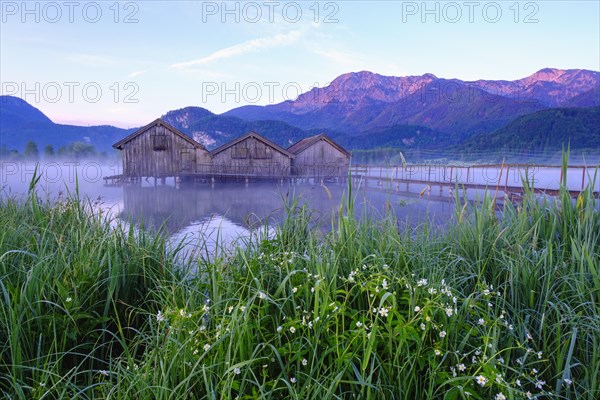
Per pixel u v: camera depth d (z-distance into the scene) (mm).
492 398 2021
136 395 1968
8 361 2424
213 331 2268
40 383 2045
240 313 2344
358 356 2115
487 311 2500
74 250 3559
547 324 2602
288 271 2766
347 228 3295
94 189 32844
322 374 2084
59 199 5664
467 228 3730
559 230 3867
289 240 3748
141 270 3596
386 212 3873
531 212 4066
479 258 3295
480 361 2016
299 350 2090
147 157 37188
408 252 3262
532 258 3350
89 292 2994
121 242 3850
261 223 4059
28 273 2824
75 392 2158
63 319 2590
